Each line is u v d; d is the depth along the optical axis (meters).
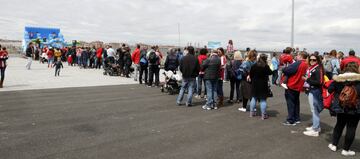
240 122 9.32
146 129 8.21
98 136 7.46
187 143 7.10
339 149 6.96
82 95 13.55
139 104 11.81
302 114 10.84
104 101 12.25
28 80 18.50
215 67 11.06
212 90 11.21
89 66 30.33
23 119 8.95
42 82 17.77
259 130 8.44
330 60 14.40
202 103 12.40
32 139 7.09
